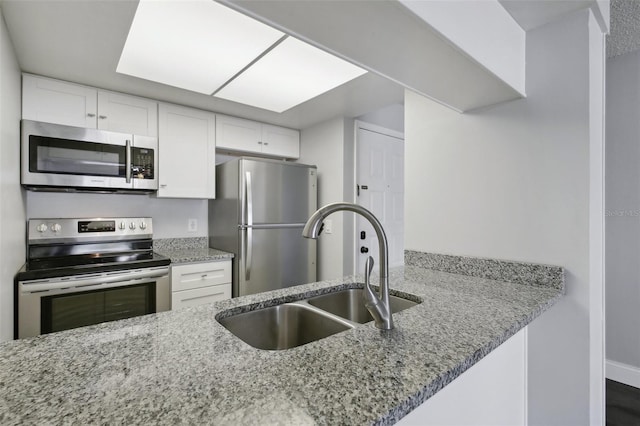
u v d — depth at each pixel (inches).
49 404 20.0
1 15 52.9
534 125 51.9
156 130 94.6
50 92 78.5
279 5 29.5
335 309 51.8
